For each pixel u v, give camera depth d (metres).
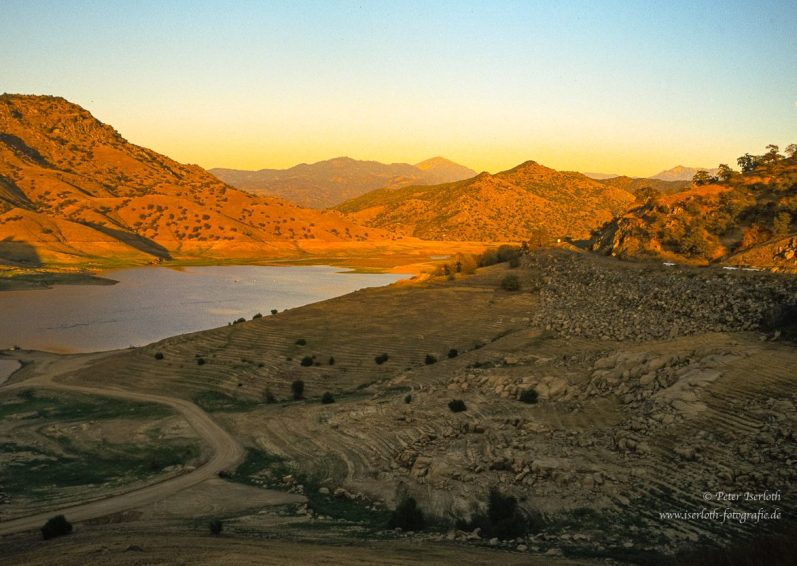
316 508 33.06
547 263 95.94
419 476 33.72
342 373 64.69
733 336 44.25
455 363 58.28
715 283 59.69
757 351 37.91
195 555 22.88
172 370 70.38
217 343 78.00
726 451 28.33
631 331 56.84
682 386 34.75
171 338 83.06
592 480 28.69
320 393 60.22
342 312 86.56
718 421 30.69
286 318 86.25
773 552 20.08
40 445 49.38
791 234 70.88
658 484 27.42
